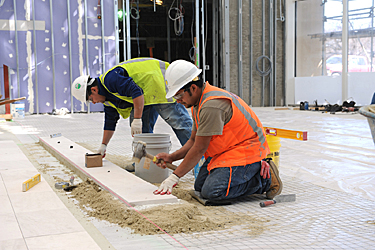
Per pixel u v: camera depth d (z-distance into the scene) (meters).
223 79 13.47
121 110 3.53
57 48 10.78
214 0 13.75
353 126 7.21
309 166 3.79
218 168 2.57
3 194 2.62
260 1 13.45
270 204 2.53
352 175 3.40
